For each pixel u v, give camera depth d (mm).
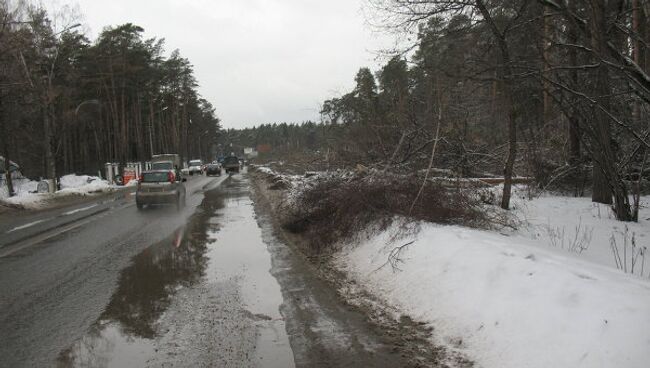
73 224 14328
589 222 10328
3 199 20203
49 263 8883
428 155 11727
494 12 10555
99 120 53000
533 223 10164
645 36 10633
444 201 8891
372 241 8516
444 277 5891
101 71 47469
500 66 9688
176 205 18641
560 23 10281
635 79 8703
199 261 8820
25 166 53219
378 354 4711
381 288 6707
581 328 3932
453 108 12227
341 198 10172
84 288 7117
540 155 16172
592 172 14430
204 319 5699
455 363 4434
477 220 8867
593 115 9969
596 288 4328
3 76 26234
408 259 6918
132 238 11469
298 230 11703
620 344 3586
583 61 10906
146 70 52000
